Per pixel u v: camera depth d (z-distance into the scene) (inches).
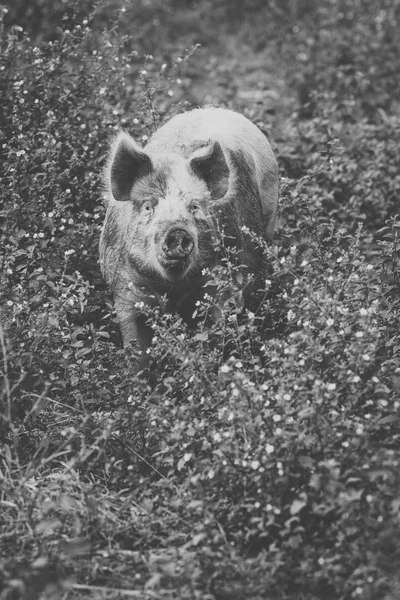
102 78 495.5
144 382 321.4
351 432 292.4
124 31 908.0
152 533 293.3
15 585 251.8
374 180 536.7
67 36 511.2
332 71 780.6
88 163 450.3
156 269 369.7
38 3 818.2
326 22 904.3
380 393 306.3
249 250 412.2
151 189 373.7
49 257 398.0
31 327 348.5
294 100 753.6
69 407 345.7
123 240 381.7
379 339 330.6
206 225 374.6
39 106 461.1
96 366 356.5
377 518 276.5
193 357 315.9
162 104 546.3
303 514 287.9
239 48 970.7
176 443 302.7
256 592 270.4
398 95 763.4
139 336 391.5
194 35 994.7
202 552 275.6
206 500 289.1
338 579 267.1
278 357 317.1
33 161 431.2
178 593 267.4
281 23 987.9
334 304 319.6
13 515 301.7
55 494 306.7
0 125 459.2
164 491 307.1
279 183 470.3
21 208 412.2
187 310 392.2
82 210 443.8
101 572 282.2
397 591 263.7
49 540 285.0
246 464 287.4
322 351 306.7
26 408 341.4
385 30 852.6
